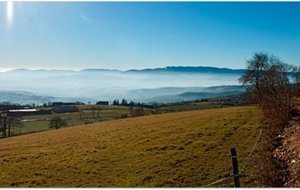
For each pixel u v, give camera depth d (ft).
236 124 168.35
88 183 107.76
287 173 74.79
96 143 166.91
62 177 117.29
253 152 110.42
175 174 105.40
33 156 151.94
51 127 417.28
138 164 121.60
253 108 230.89
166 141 151.02
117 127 215.72
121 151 143.43
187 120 206.49
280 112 127.44
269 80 153.28
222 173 98.07
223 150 123.95
